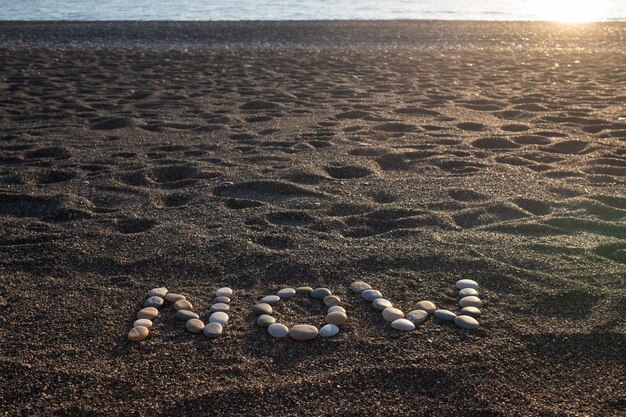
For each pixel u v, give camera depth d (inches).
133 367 45.8
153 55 236.5
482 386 43.7
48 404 41.8
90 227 71.8
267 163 97.7
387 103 146.3
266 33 319.9
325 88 167.0
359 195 82.5
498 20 412.2
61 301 55.2
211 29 335.3
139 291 57.4
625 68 199.0
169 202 82.1
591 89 161.8
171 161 98.8
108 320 52.3
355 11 505.0
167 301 55.5
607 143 106.1
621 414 41.1
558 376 45.1
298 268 60.9
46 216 75.8
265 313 53.1
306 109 140.0
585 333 49.6
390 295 56.4
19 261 62.6
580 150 103.9
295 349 48.3
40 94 158.4
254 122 128.6
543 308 53.7
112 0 589.0
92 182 88.5
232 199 80.5
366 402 42.2
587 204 76.0
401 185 86.3
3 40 293.0
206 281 59.4
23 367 45.4
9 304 54.5
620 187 82.9
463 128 121.3
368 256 63.1
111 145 110.0
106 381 44.1
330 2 578.9
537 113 132.6
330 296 55.5
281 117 132.5
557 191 82.7
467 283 57.7
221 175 91.2
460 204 78.0
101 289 57.6
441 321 51.9
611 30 339.6
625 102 143.0
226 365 46.2
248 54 240.5
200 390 43.1
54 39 298.8
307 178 90.0
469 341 48.9
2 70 195.0
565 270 59.6
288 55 237.3
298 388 43.3
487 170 92.3
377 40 298.7
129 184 89.0
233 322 52.1
